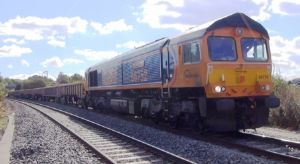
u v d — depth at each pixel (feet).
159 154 41.50
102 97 108.99
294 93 64.69
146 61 70.18
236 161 37.14
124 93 87.04
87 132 64.34
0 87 120.98
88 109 130.82
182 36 55.93
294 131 57.67
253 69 51.60
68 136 59.72
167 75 60.59
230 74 50.42
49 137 59.36
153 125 68.49
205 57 50.08
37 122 86.02
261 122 52.21
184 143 47.65
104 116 94.63
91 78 121.70
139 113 78.28
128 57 81.61
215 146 44.88
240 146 44.14
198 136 52.29
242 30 51.78
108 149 46.75
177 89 57.98
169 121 62.75
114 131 59.16
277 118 63.52
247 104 51.55
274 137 50.26
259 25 53.01
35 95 291.99
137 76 75.56
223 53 50.65
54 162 40.52
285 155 37.32
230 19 51.37
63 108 148.66
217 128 50.31
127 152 44.45
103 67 104.83
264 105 51.96
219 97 49.70
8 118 96.99
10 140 55.77
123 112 91.66
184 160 36.17
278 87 67.82
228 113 50.24
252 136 51.03
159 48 63.62
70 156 43.16
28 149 48.08
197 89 52.90
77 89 159.84
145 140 52.95
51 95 235.81
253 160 37.27
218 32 50.78
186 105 54.60
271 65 53.01
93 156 42.98
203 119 51.83
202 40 50.62
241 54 51.24
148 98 71.72
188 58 54.03
